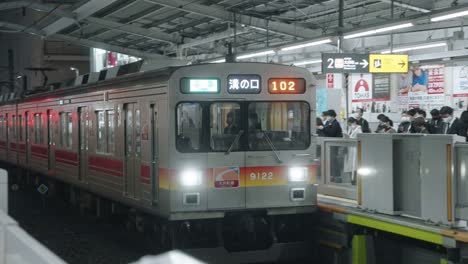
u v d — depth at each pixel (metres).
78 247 9.80
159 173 8.13
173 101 7.79
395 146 6.88
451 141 6.01
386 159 6.93
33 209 14.09
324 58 15.41
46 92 14.80
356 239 7.59
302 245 8.51
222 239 8.12
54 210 13.90
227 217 8.27
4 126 19.92
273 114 8.23
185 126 7.84
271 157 8.18
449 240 5.84
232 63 8.05
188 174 7.81
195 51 26.97
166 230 8.54
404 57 15.88
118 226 11.65
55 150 14.02
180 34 22.86
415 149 6.63
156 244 9.22
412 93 17.81
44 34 23.19
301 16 18.78
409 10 16.97
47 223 12.12
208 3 17.95
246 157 8.07
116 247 9.74
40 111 15.30
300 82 8.37
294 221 8.59
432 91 17.17
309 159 8.38
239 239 8.39
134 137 9.12
